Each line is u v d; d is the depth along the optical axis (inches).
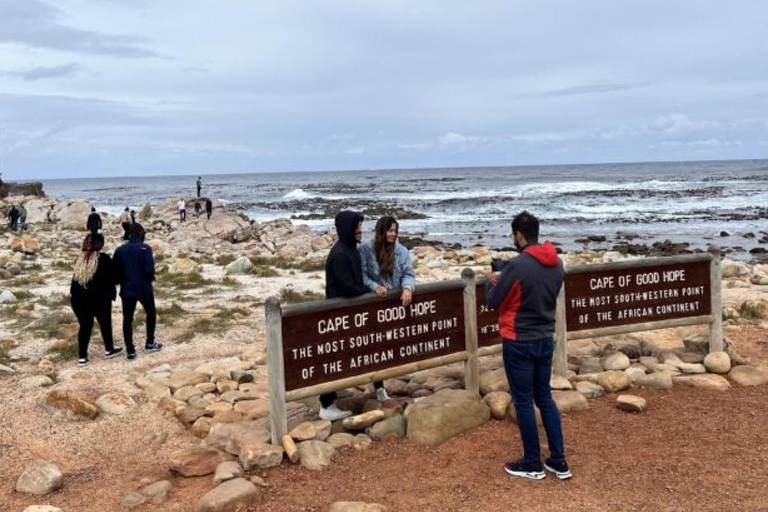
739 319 371.9
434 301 235.3
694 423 226.4
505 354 188.2
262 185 4955.7
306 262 741.9
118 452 225.3
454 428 218.8
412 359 231.6
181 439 235.8
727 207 1967.3
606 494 177.8
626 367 281.4
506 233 1478.8
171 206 1584.6
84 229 1310.3
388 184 4345.5
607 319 271.0
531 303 183.0
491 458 202.5
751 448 204.4
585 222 1656.0
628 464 195.9
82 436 236.8
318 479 193.3
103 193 4520.2
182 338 377.7
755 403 243.6
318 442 209.3
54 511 173.5
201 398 266.1
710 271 285.3
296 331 209.3
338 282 215.2
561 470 186.7
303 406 248.2
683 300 281.7
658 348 313.9
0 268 663.1
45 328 398.9
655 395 255.1
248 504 177.3
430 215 1957.4
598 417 234.4
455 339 241.0
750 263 896.3
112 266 331.3
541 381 189.5
